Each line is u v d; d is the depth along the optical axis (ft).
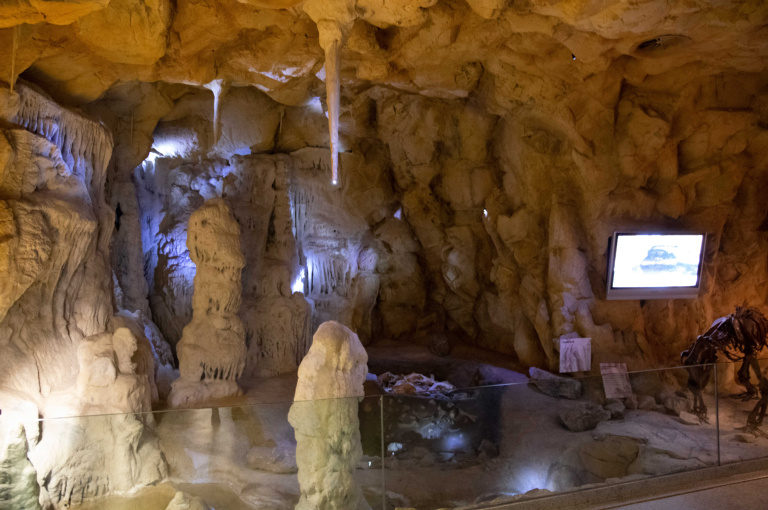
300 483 16.43
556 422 21.71
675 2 22.11
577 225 34.42
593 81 30.07
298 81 33.78
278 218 39.52
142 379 23.98
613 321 34.45
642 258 33.09
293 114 41.52
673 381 22.47
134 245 34.12
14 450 15.44
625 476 18.75
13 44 21.59
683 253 33.45
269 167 39.17
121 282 33.68
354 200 44.75
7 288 20.86
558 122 32.50
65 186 24.52
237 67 30.81
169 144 38.27
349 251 44.65
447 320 48.19
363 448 17.44
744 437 20.58
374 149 45.19
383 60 29.84
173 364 34.83
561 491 17.76
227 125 39.52
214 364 30.01
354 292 44.45
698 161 33.22
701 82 31.14
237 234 30.94
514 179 38.22
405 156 44.06
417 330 48.24
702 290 35.22
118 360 23.66
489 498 19.53
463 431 20.81
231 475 16.78
